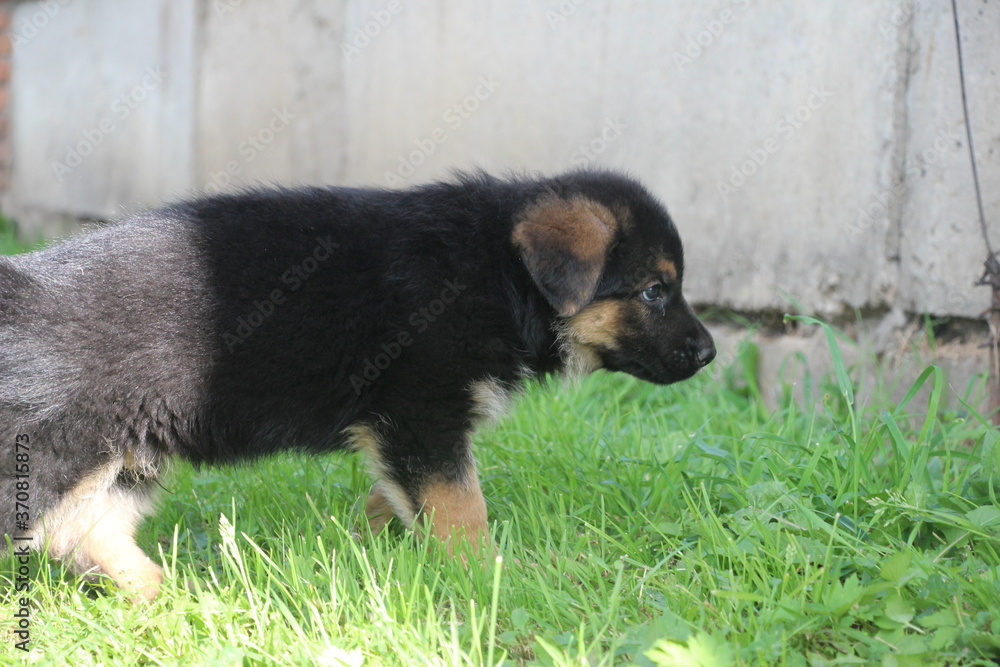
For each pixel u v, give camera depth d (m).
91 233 1.75
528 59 2.26
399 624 1.64
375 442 1.76
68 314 1.69
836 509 1.74
